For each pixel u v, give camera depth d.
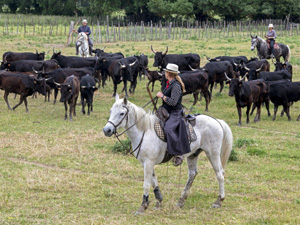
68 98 16.67
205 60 31.28
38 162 11.59
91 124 16.22
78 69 20.00
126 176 10.62
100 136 14.21
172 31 50.62
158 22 67.75
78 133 14.66
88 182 10.02
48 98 20.56
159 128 8.15
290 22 60.28
